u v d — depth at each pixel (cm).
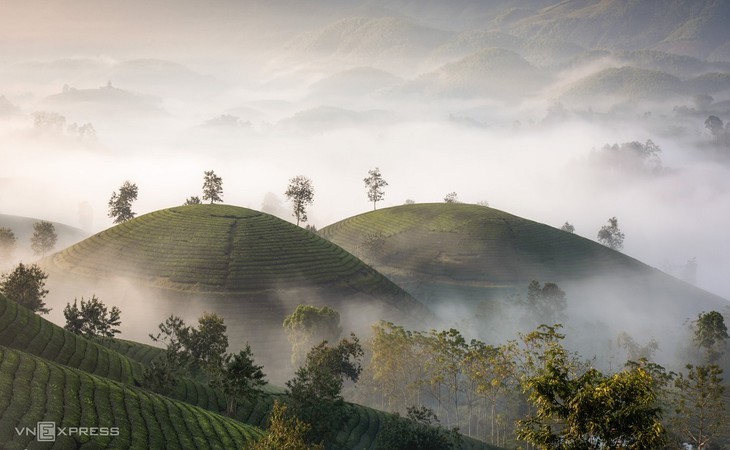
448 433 8562
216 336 9775
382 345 10556
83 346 9044
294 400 7800
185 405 7644
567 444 3941
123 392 7219
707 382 8212
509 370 9544
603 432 3781
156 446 6253
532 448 8912
